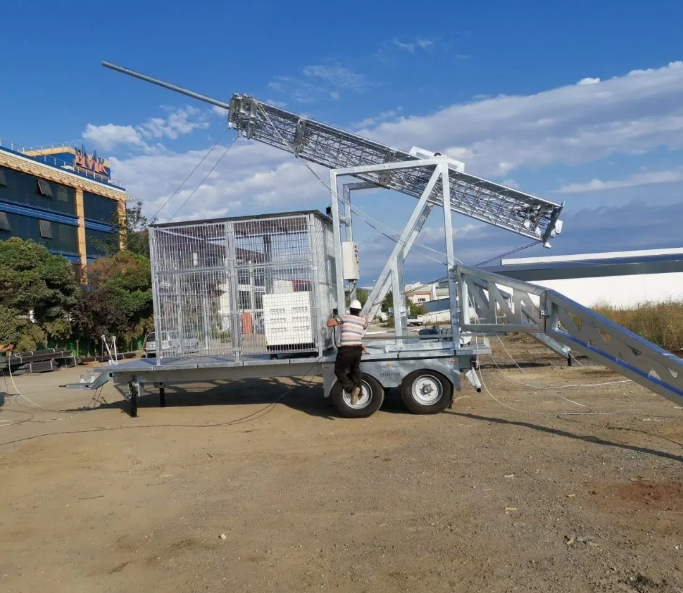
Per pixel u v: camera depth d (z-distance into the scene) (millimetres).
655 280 38125
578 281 38000
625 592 4316
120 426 11578
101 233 46125
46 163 40562
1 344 24438
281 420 11453
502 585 4535
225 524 6191
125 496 7336
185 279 12219
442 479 7207
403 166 12102
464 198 13922
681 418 9648
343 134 13148
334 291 13461
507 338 29031
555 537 5328
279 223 11805
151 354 26797
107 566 5355
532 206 13867
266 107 12883
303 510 6453
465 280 11500
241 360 11898
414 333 17500
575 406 11156
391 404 12516
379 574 4852
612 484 6617
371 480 7367
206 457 9031
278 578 4898
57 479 8141
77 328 32531
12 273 27734
